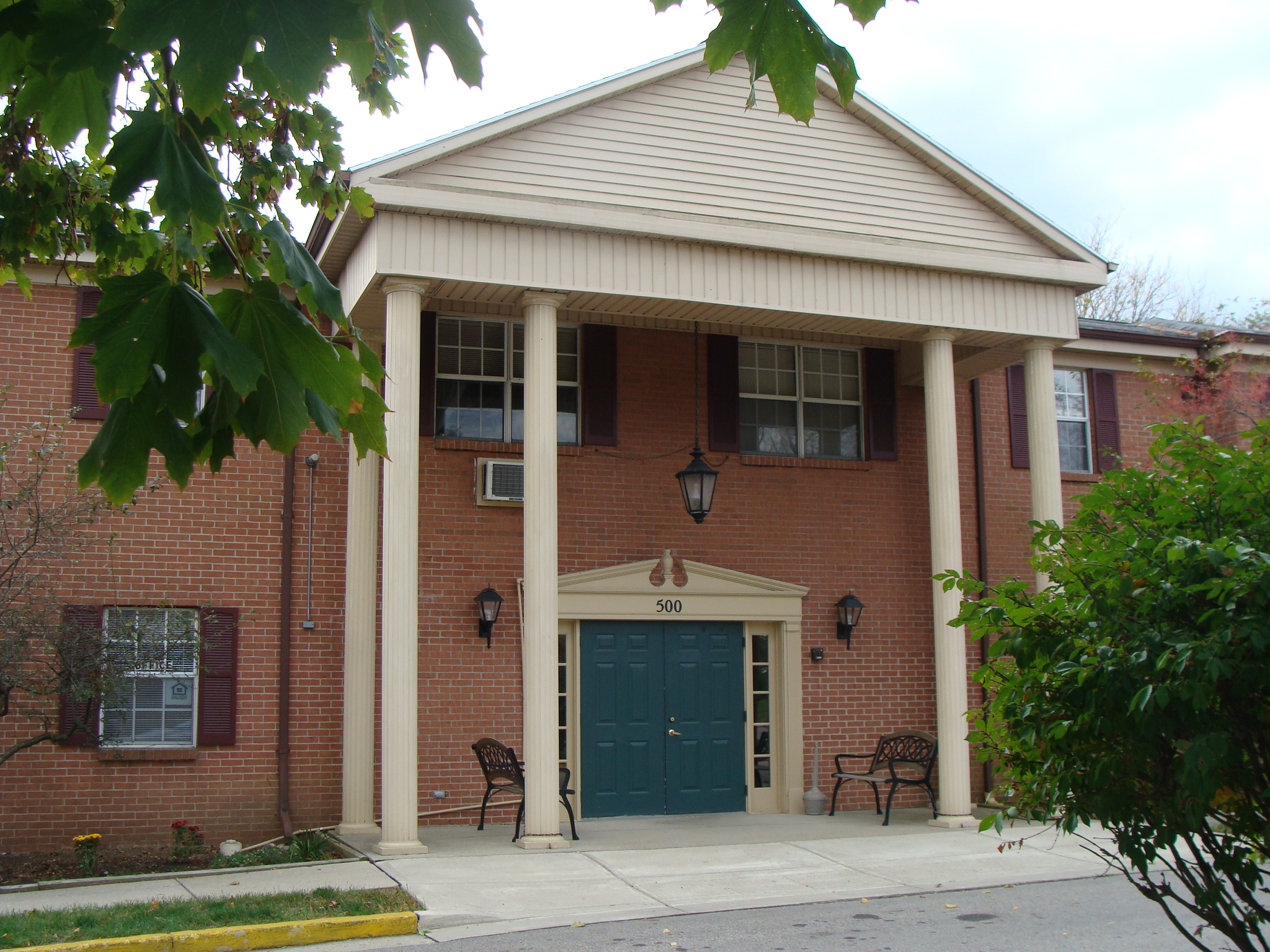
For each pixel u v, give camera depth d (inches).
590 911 361.4
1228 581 144.9
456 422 552.7
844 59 108.2
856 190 526.6
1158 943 322.3
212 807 498.3
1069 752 172.4
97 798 483.5
